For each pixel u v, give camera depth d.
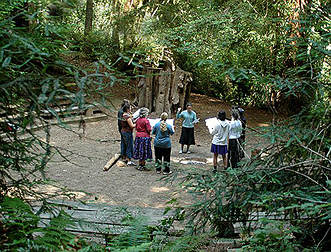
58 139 11.71
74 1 2.18
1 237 1.95
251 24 12.10
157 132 9.86
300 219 2.87
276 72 12.47
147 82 14.91
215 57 11.88
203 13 12.39
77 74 1.62
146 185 9.09
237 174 3.03
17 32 1.81
